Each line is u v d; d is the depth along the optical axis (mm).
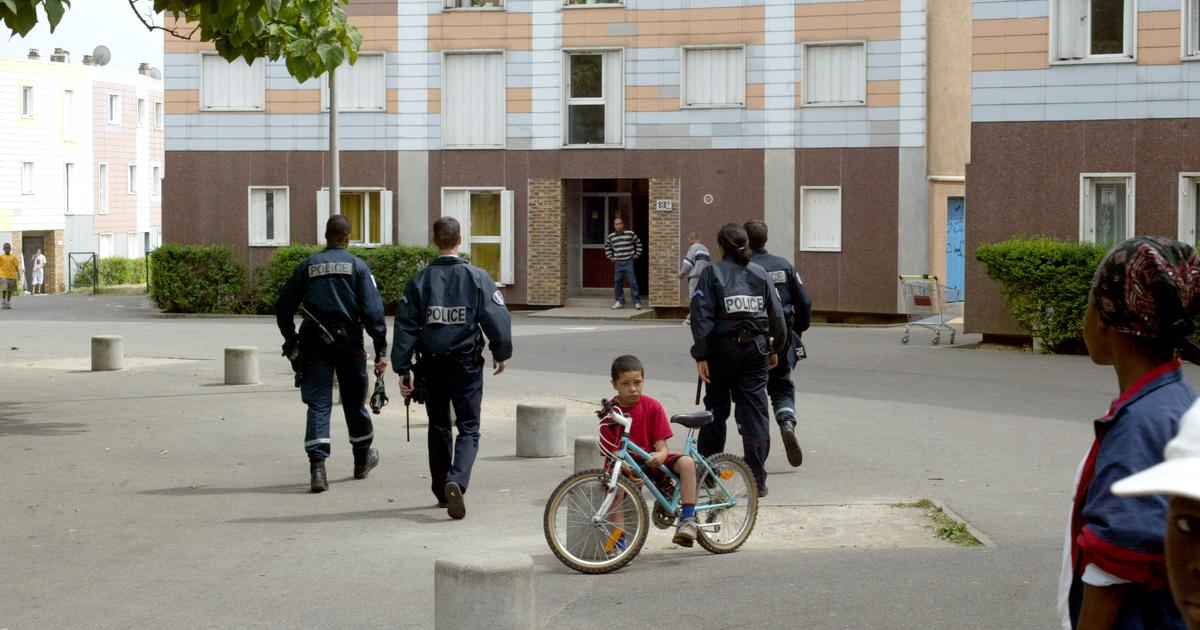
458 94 34875
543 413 12688
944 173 32062
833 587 7633
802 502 10398
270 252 35906
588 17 33906
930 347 23812
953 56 32000
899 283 31906
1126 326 3145
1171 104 22766
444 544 8984
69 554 8719
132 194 74000
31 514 9984
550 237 34562
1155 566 2984
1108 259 3213
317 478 10914
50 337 26859
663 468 8547
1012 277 22266
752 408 10430
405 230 35281
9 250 39375
